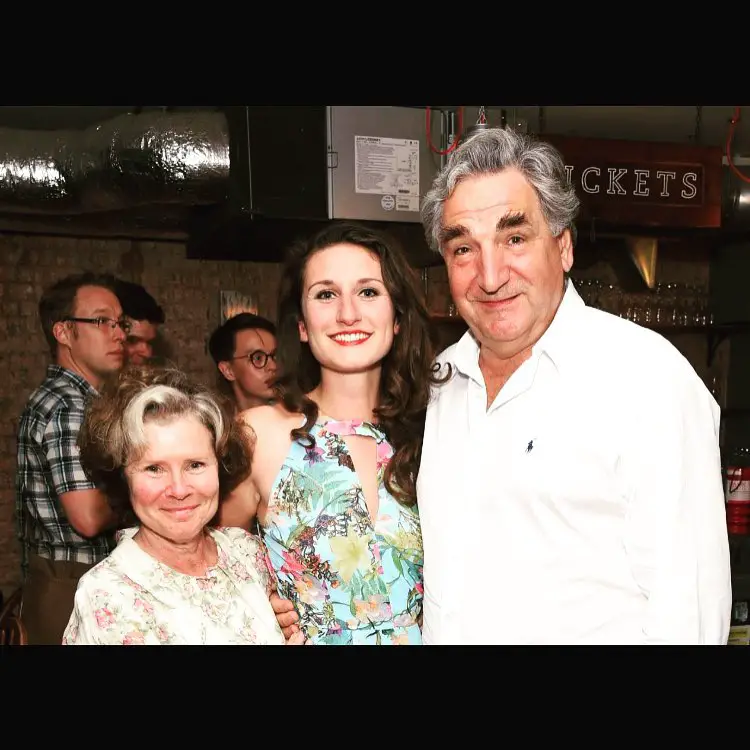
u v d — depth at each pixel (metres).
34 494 2.42
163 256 4.23
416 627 1.67
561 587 1.47
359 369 1.67
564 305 1.56
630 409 1.41
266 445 1.68
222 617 1.38
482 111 3.00
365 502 1.66
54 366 2.57
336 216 2.93
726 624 1.37
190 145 2.84
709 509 1.37
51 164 2.96
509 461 1.52
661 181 3.46
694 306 4.39
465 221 1.49
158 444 1.32
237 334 3.57
